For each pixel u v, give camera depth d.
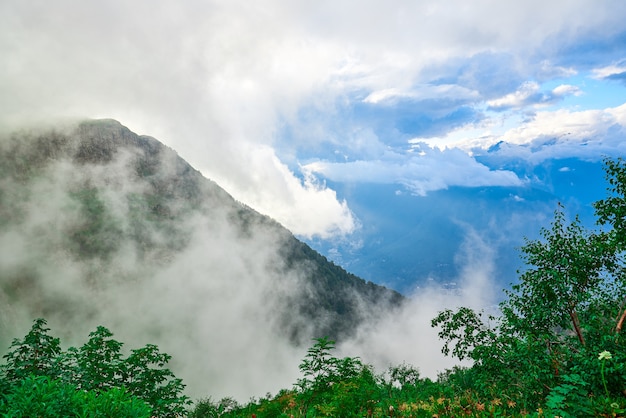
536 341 8.33
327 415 8.32
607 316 9.13
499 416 6.54
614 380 6.50
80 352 8.66
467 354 10.19
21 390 5.05
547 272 9.76
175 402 8.48
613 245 9.08
